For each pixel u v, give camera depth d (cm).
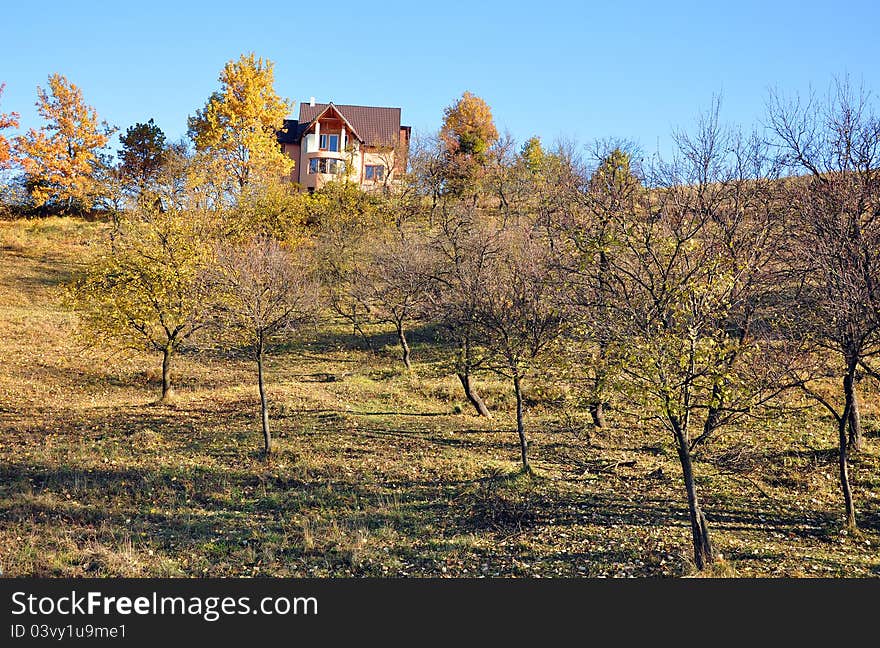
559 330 1728
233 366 3322
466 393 2509
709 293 1235
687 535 1441
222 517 1526
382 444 2098
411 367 3203
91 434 2133
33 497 1571
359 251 4031
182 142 5291
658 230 1329
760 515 1577
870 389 2317
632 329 1241
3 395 2630
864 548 1392
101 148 5684
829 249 1448
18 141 5391
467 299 2014
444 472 1850
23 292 4222
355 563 1288
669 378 1188
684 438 1248
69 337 3519
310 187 6975
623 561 1307
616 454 2056
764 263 1484
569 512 1580
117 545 1338
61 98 5500
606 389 1284
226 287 2328
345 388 2825
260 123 5338
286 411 2428
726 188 1672
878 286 1335
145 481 1719
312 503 1630
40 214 5759
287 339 3597
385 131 7362
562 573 1253
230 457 1941
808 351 1482
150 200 2773
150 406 2494
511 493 1697
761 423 1325
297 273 2641
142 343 2547
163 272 2467
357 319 4003
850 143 1780
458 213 3812
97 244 3272
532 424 2419
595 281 1435
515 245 2369
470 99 6962
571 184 2355
